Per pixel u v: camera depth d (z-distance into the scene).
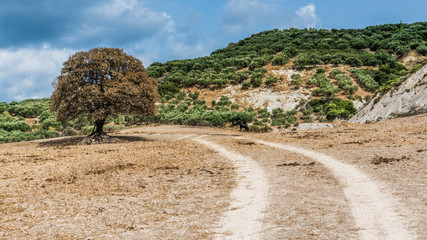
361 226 5.92
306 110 62.00
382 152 13.49
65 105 25.16
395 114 33.25
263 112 62.81
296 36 125.75
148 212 7.64
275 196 8.26
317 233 5.71
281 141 20.94
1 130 44.38
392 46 96.06
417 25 115.94
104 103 25.56
